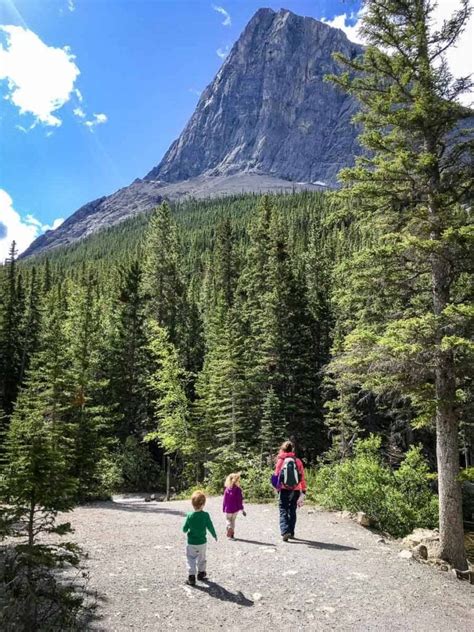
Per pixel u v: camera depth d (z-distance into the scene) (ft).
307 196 607.37
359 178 39.06
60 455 21.15
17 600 18.44
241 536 36.17
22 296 183.83
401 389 38.14
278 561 29.25
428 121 37.68
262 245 180.55
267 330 140.46
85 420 72.79
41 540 32.04
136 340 147.74
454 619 23.03
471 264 36.70
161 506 57.57
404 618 22.22
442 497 36.73
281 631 19.70
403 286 39.52
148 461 128.77
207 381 131.85
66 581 23.54
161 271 173.27
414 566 31.09
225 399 114.93
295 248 280.31
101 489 72.79
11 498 20.48
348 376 40.24
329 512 47.34
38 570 22.79
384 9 39.14
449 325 32.76
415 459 51.80
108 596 22.04
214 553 30.66
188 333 187.42
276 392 137.08
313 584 25.48
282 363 134.62
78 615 19.60
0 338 157.48
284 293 139.85
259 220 192.24
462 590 28.09
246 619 20.58
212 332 163.73
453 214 36.55
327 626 20.53
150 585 23.95
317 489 55.31
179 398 109.09
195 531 24.81
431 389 37.88
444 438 37.14
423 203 39.32
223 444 115.75
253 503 55.36
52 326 120.98
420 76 38.14
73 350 108.68
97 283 296.92
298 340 137.90
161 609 20.99
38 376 73.15
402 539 40.29
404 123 38.01
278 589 24.39
